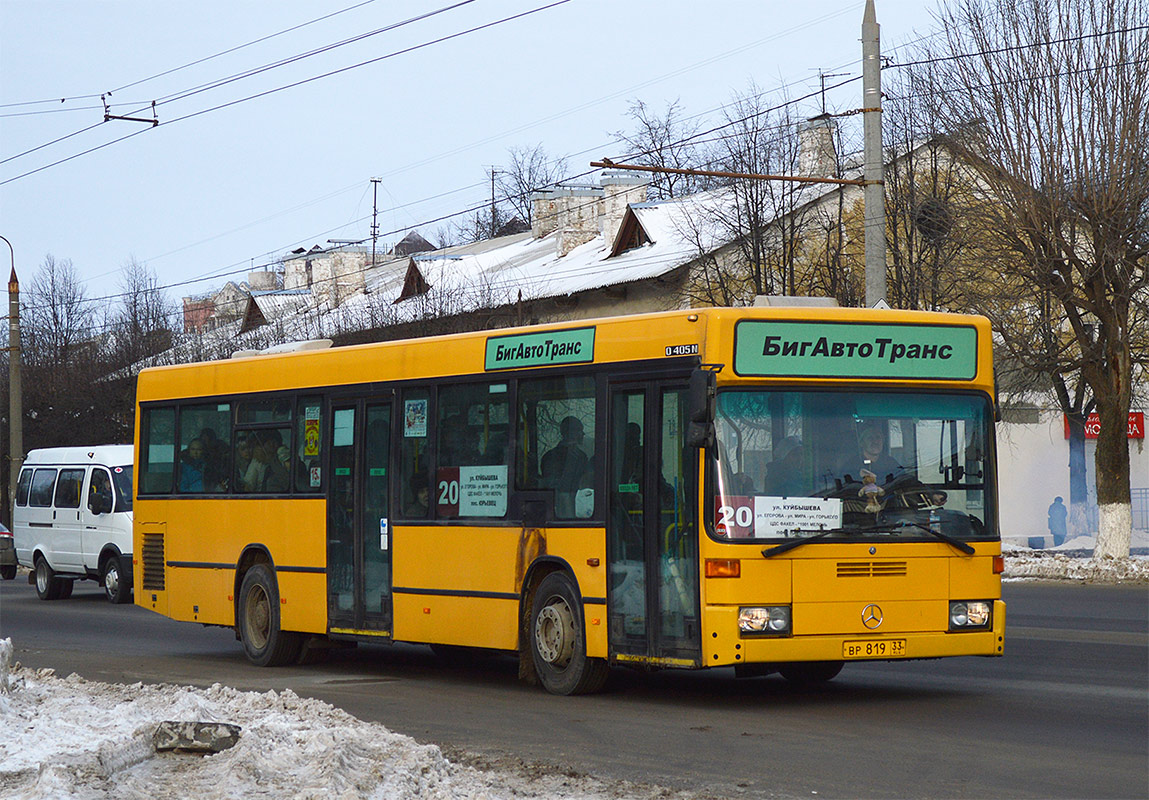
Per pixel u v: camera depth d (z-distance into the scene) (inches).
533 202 2231.8
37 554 1101.7
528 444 490.9
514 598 490.0
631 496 450.3
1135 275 1100.5
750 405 427.5
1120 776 324.2
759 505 423.2
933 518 439.5
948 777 325.4
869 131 808.9
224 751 308.8
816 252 1423.5
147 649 694.5
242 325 2253.9
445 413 526.6
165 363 2074.3
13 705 378.3
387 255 2876.5
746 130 1422.2
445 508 522.3
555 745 375.6
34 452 1148.5
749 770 336.8
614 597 454.3
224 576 633.0
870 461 435.8
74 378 2223.2
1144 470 1574.8
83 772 287.3
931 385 446.9
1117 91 1058.7
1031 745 364.5
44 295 2501.2
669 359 441.1
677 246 1624.0
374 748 317.7
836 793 310.0
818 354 435.8
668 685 501.7
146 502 690.2
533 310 1765.5
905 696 461.1
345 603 564.4
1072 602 846.5
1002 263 1108.5
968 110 1120.2
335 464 575.5
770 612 417.1
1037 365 1130.7
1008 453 1482.5
